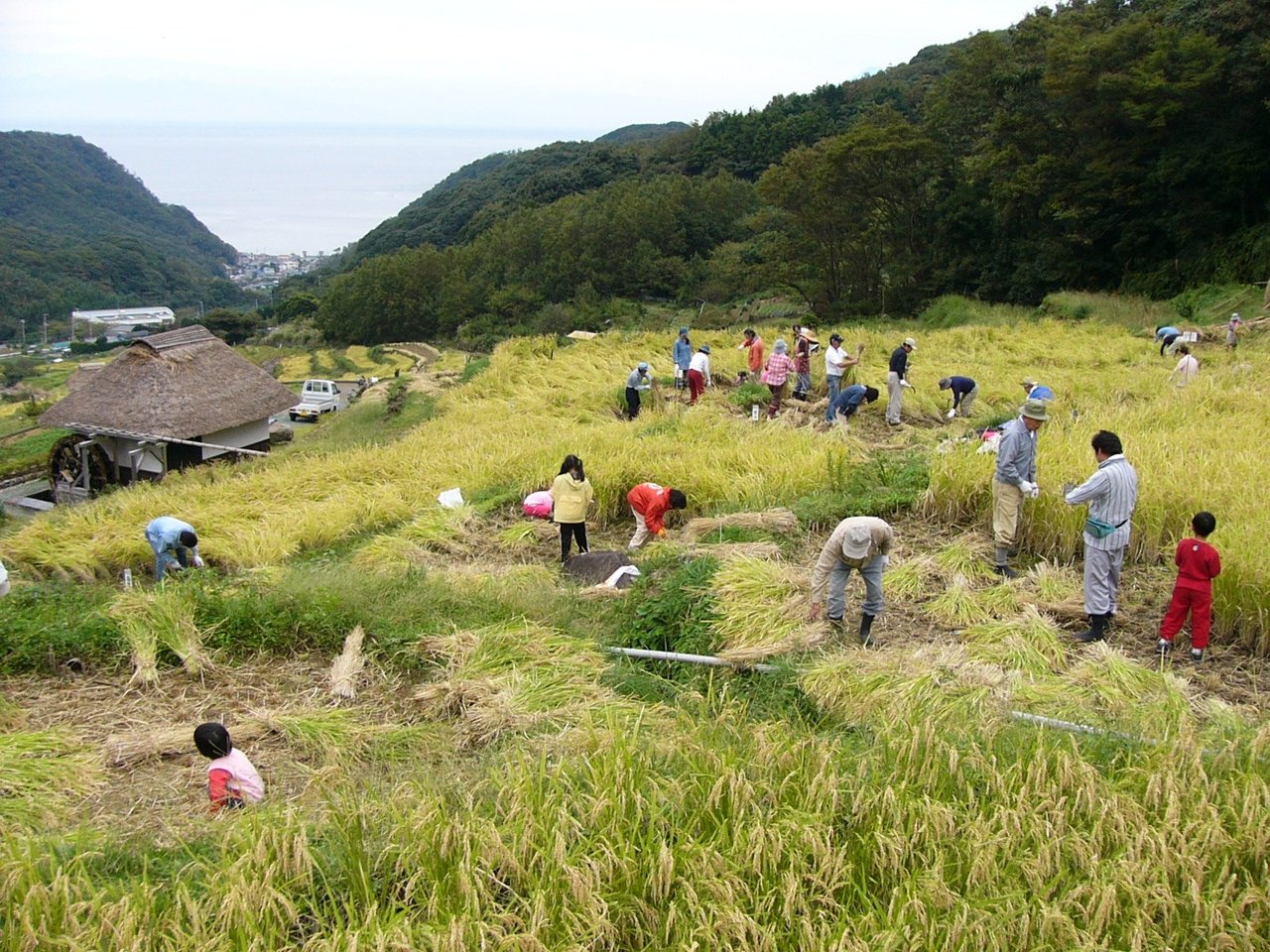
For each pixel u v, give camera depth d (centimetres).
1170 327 2073
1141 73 3100
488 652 762
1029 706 664
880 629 801
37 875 467
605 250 6844
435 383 2488
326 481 1427
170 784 616
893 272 4022
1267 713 650
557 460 1323
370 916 448
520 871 484
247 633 809
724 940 451
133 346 2314
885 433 1526
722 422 1497
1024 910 461
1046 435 1145
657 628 811
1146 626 800
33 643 778
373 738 661
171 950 436
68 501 2247
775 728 598
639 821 514
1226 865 480
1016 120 3459
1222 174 3080
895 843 500
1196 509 905
